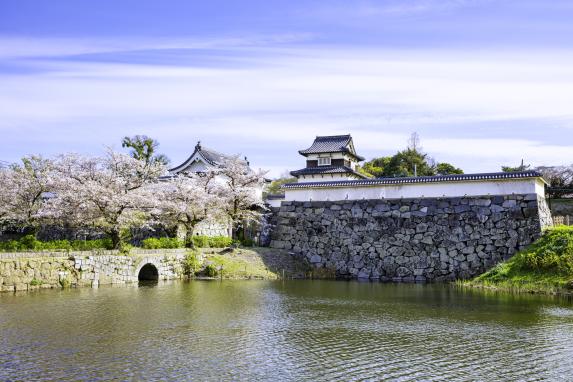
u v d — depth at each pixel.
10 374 13.27
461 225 36.22
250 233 47.66
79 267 29.70
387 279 37.69
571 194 52.38
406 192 38.72
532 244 33.41
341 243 40.22
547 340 17.02
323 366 14.26
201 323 19.55
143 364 14.23
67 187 33.78
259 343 16.62
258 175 43.59
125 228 35.69
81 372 13.48
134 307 22.78
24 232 45.22
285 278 37.34
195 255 37.16
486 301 25.22
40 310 21.69
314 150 55.94
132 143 60.53
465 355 15.30
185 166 52.09
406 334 17.95
